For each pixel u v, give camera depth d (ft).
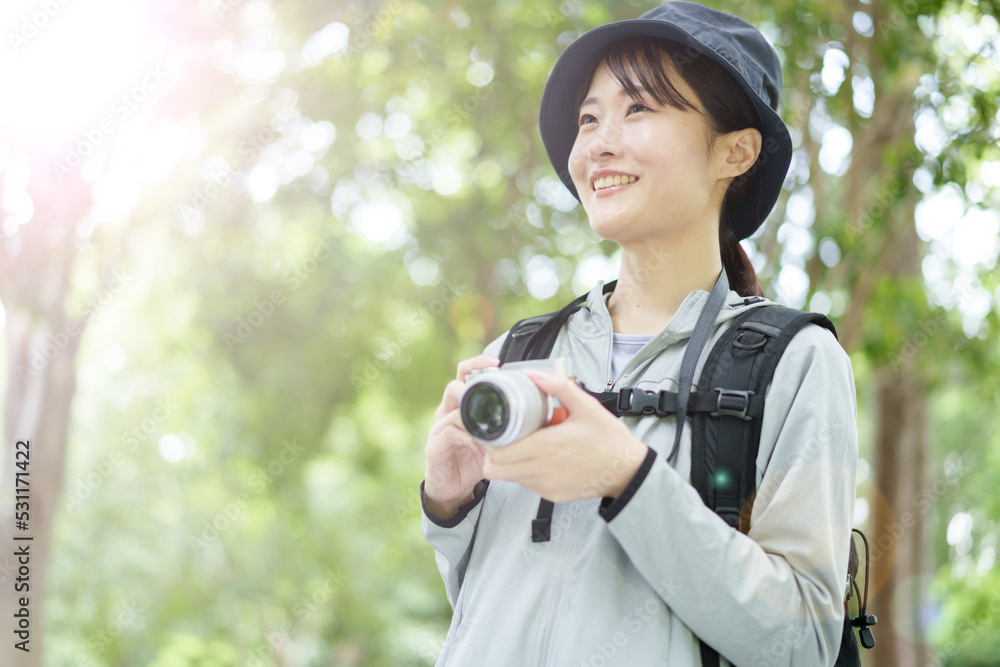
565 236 28.17
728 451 3.88
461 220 28.94
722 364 4.05
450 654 4.16
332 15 22.00
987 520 39.01
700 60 4.59
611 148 4.52
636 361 4.36
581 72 5.03
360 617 49.11
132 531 35.96
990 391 25.98
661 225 4.53
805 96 16.96
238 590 39.88
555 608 3.83
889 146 17.30
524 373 3.52
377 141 26.76
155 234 24.50
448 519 4.30
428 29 22.72
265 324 32.58
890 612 26.40
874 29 16.55
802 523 3.70
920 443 27.12
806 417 3.82
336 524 49.47
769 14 16.85
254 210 27.12
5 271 18.33
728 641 3.50
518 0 22.04
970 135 15.52
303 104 23.75
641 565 3.51
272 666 40.22
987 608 36.40
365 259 32.35
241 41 21.18
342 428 46.70
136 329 32.12
